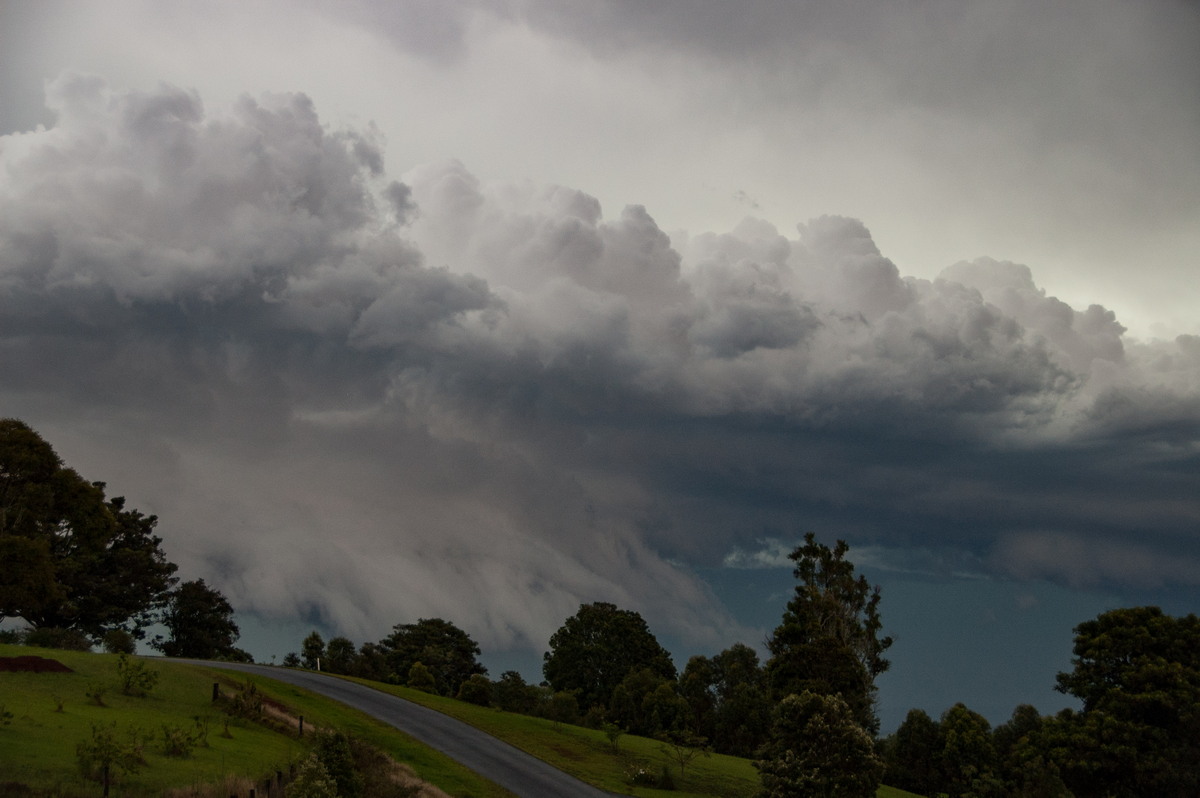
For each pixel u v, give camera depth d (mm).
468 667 129750
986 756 87500
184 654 115438
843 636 77812
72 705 45531
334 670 102750
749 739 105375
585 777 60656
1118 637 71500
